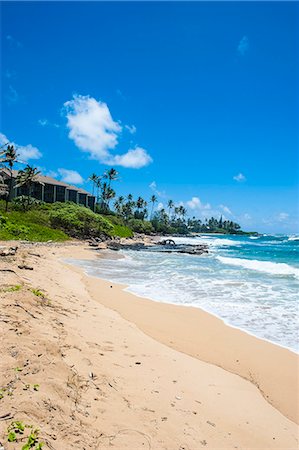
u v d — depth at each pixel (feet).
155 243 188.85
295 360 24.27
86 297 39.24
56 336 20.43
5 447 10.17
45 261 61.72
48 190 214.48
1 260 45.70
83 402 14.30
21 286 30.63
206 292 47.52
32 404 12.57
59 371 15.88
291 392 19.62
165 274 64.59
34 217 146.00
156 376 19.29
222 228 620.08
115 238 176.14
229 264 84.07
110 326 27.91
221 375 21.29
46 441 10.91
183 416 15.48
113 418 13.85
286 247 176.35
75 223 150.20
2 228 109.81
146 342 25.55
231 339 28.32
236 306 39.55
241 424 15.85
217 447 13.70
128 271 67.82
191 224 569.23
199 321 33.19
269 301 42.34
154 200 402.31
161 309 37.17
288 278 61.00
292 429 15.96
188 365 22.17
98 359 19.42
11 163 151.64
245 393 19.16
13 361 15.05
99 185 277.03
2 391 12.80
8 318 20.11
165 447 12.83
